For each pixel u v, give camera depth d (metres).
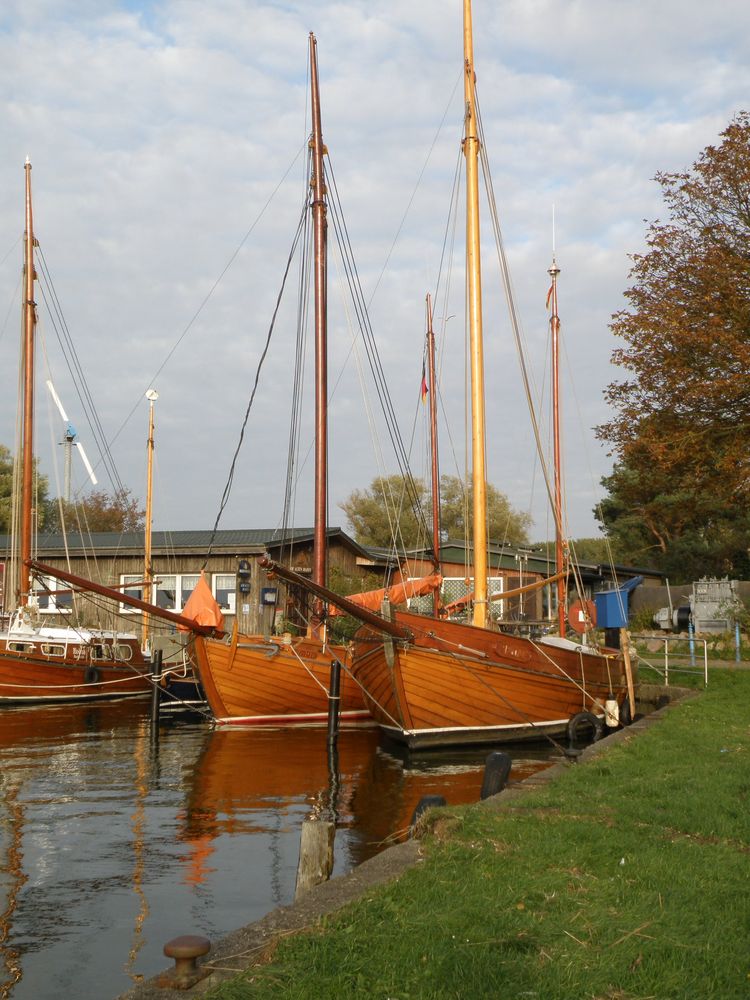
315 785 14.00
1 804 12.63
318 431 21.06
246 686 20.33
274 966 4.64
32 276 27.52
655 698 21.70
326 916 5.29
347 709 21.16
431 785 13.99
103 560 35.09
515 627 23.44
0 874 9.14
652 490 26.83
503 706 17.39
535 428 20.98
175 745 18.44
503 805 8.22
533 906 5.47
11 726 22.09
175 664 25.83
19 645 26.52
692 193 25.50
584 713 18.31
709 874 6.05
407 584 24.77
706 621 33.50
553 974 4.49
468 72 18.67
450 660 16.81
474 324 18.09
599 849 6.66
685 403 24.52
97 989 6.35
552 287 28.28
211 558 34.25
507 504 66.25
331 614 21.17
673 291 25.19
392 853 6.75
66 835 10.77
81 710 25.92
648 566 55.88
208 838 10.61
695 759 10.87
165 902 8.23
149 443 32.84
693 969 4.58
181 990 4.48
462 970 4.50
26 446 27.05
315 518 20.92
